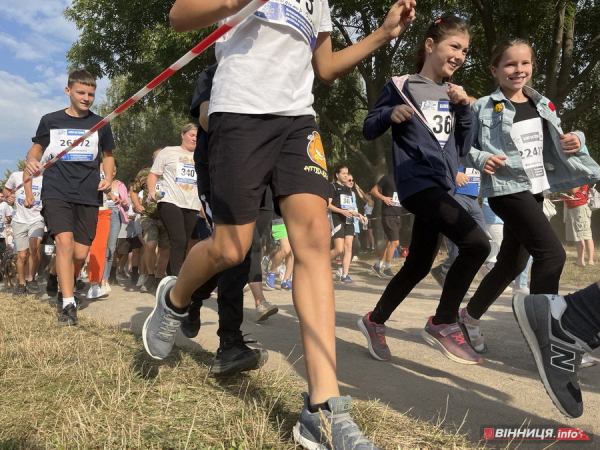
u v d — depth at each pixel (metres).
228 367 2.52
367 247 16.77
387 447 1.83
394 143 3.08
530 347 2.08
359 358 3.14
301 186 1.92
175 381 2.49
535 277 2.92
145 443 1.84
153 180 6.02
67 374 2.59
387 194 9.09
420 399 2.40
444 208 2.85
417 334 3.83
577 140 2.91
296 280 1.92
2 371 2.66
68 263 4.16
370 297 6.21
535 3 12.69
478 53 15.32
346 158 23.80
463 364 3.02
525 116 3.14
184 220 5.77
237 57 1.94
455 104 2.99
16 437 1.88
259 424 1.91
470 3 14.48
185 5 1.89
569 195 9.46
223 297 2.55
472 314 3.28
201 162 2.28
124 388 2.37
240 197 1.90
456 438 1.93
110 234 6.65
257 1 1.59
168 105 18.80
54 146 4.43
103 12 17.14
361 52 2.28
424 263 2.99
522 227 2.94
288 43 1.95
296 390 2.41
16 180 7.10
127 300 5.92
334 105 18.19
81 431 1.90
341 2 13.40
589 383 2.66
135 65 17.52
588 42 16.38
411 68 16.38
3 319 4.23
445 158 2.99
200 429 1.96
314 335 1.84
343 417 1.71
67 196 4.39
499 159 2.95
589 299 1.98
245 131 1.89
